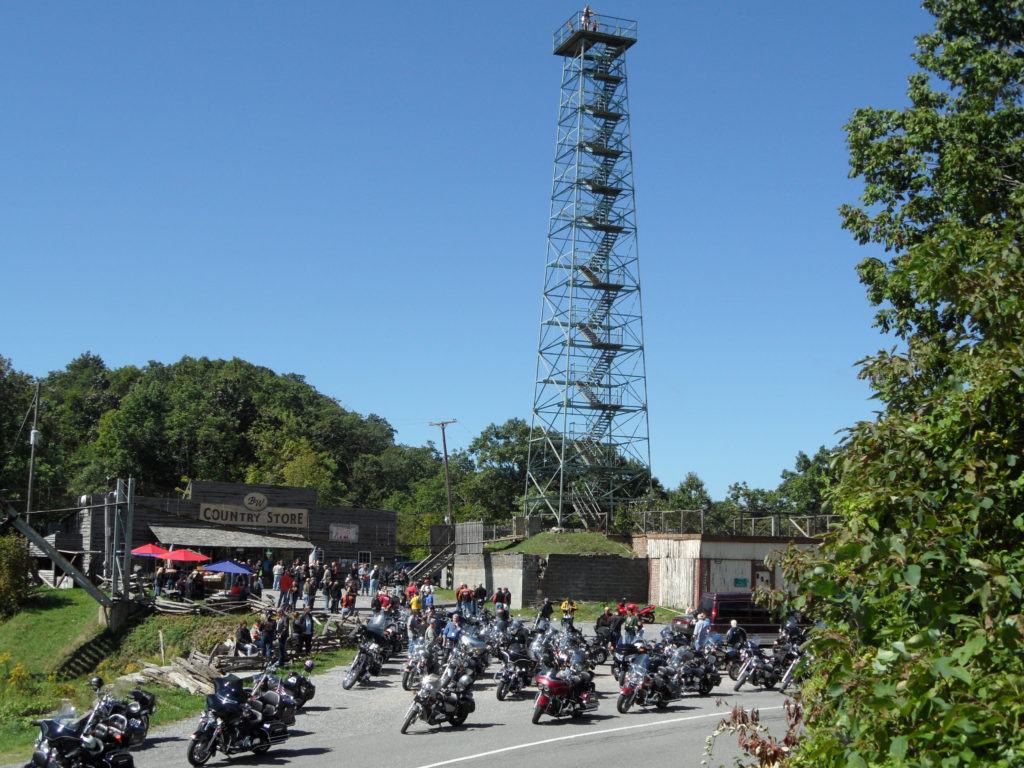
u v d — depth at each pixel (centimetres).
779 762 823
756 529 5466
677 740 2009
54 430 8300
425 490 10806
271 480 10362
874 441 739
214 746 1745
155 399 11025
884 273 2442
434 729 2152
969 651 534
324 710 2400
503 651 2770
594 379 6397
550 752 1872
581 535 5712
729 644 3172
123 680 2744
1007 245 845
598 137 6544
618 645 2955
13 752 1867
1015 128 2500
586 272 6412
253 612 4350
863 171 2733
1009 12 2705
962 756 505
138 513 5725
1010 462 668
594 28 6644
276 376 14675
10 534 5219
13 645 4453
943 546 616
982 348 793
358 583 5556
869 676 603
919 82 2825
